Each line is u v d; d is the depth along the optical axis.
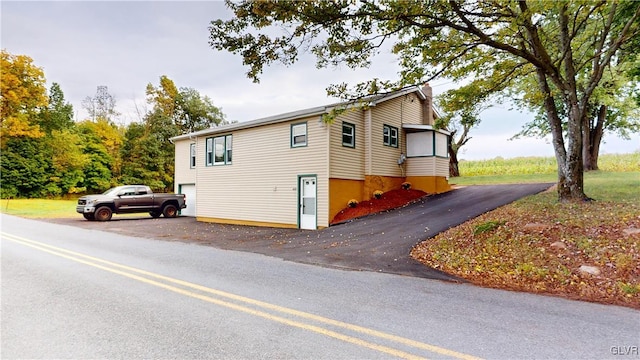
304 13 7.84
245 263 7.39
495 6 8.55
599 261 5.95
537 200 11.58
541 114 21.81
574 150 10.13
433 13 8.40
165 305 4.54
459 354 3.09
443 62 9.84
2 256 8.05
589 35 10.59
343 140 14.88
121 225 16.12
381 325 3.79
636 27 8.87
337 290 5.25
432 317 4.04
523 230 8.13
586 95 10.21
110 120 52.09
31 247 9.38
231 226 16.00
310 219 14.54
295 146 15.15
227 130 17.97
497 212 10.84
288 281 5.81
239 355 3.11
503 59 10.56
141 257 8.05
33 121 33.72
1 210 22.58
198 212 19.59
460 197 16.14
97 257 7.99
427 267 6.95
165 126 37.12
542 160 30.09
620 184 13.19
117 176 37.97
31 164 31.77
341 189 14.62
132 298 4.84
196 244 10.38
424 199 16.58
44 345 3.36
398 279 5.99
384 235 10.36
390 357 3.04
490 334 3.53
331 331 3.63
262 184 16.45
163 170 36.28
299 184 14.98
